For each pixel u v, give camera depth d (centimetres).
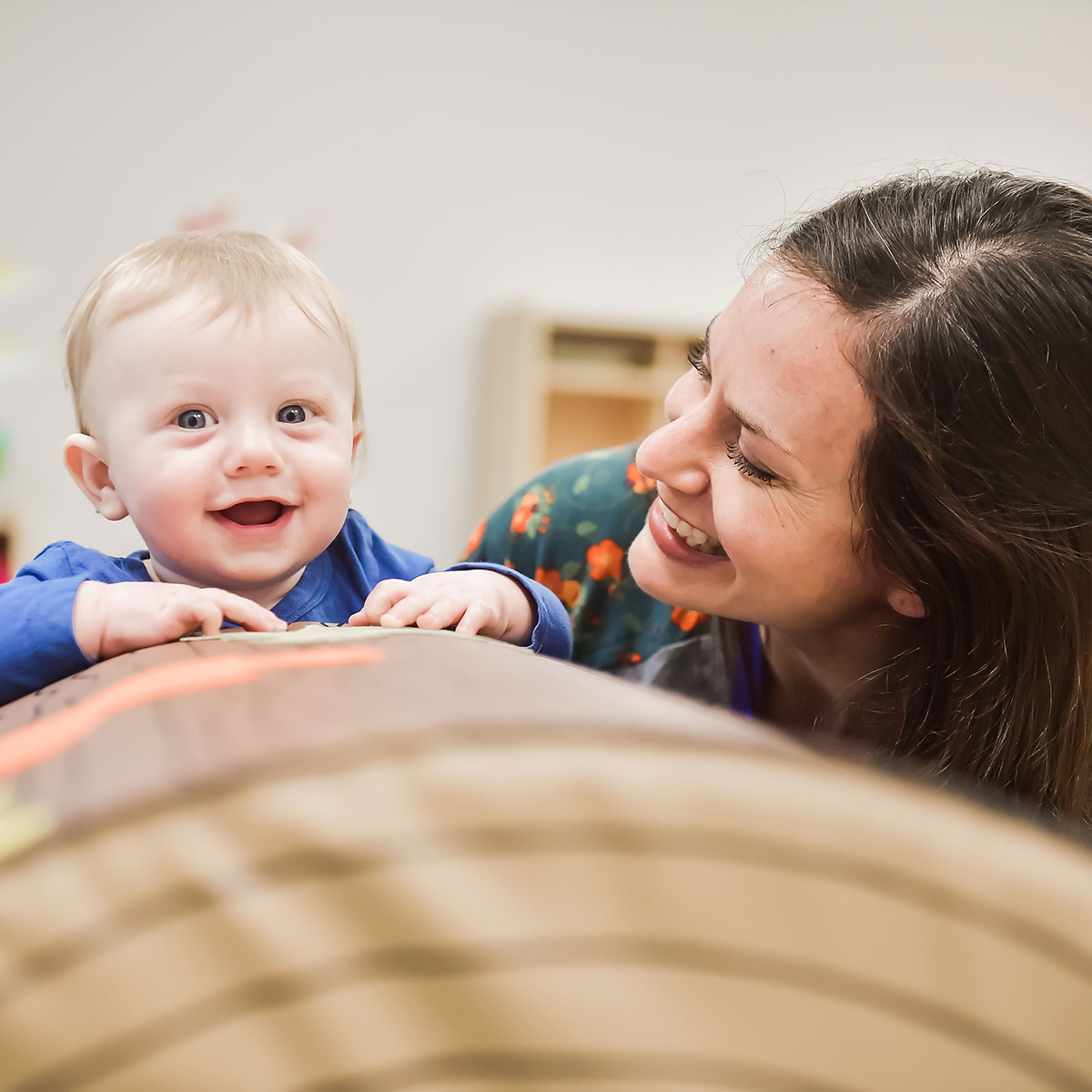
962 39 356
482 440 333
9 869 13
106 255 302
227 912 13
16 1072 12
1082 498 52
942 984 13
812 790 14
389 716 17
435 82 328
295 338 64
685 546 63
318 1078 12
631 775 14
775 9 347
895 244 54
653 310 347
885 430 51
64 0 298
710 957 13
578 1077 12
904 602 57
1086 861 14
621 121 342
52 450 296
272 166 316
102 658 45
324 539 66
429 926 13
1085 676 54
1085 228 54
